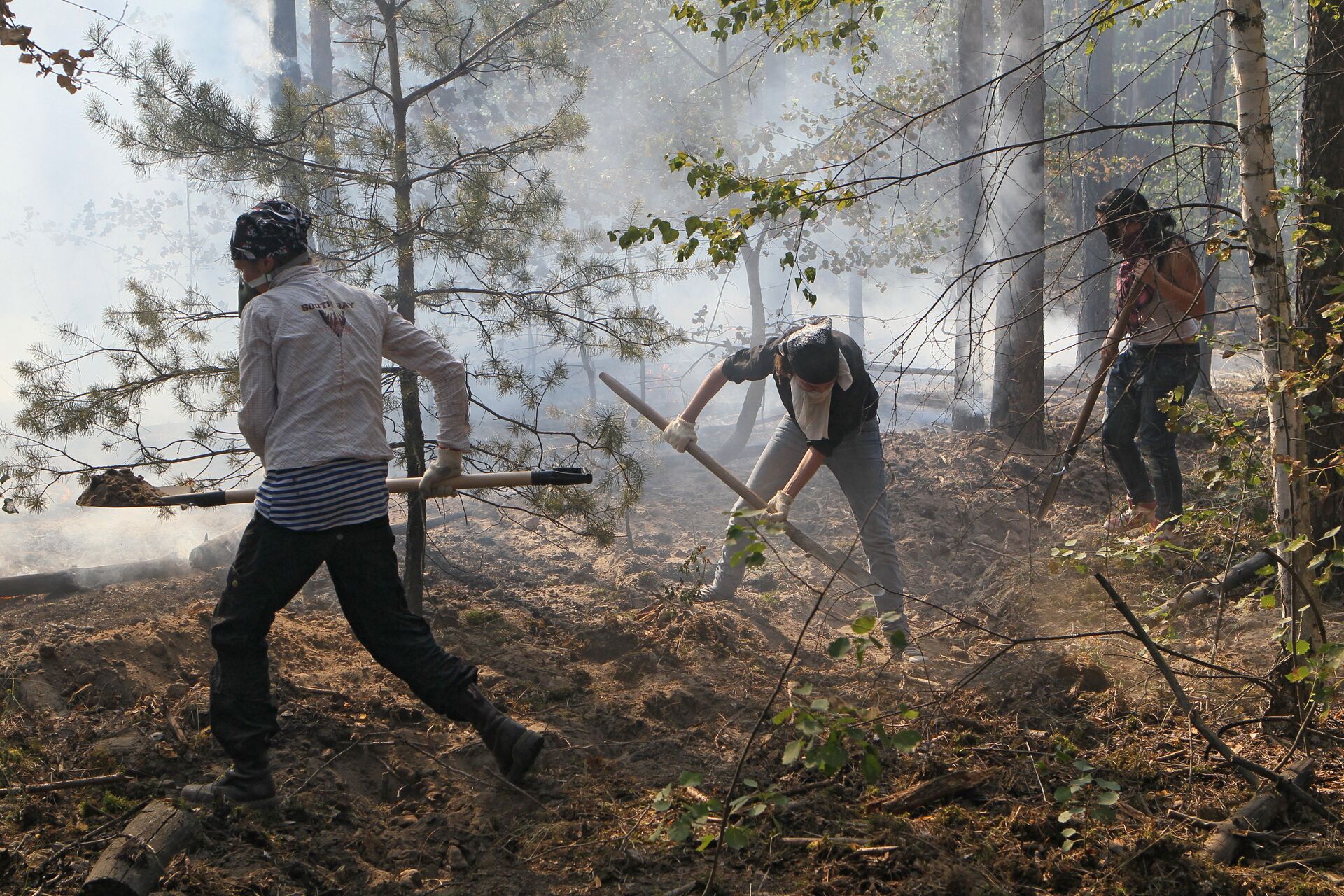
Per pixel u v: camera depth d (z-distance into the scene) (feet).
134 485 11.75
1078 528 20.42
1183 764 10.88
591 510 16.01
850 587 18.33
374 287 15.96
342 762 11.32
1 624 15.21
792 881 9.02
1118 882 8.77
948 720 11.95
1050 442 26.27
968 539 20.38
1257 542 16.01
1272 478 11.85
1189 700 12.09
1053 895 8.77
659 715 12.88
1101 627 15.20
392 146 15.44
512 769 10.71
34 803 9.52
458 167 16.14
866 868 9.04
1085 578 16.84
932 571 19.11
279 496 9.95
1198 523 12.36
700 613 16.12
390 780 11.19
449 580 18.33
